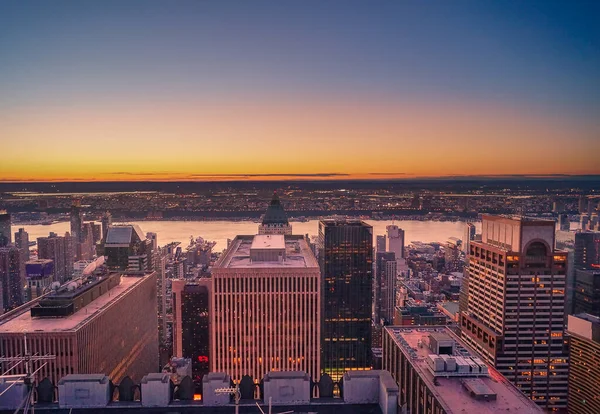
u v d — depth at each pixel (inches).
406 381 6176.2
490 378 5378.9
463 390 5152.6
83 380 1686.8
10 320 7313.0
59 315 7509.8
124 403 1696.6
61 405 1680.6
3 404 1649.9
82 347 7032.5
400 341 6889.8
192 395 1747.0
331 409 1692.9
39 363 6766.7
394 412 1628.9
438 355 5757.9
